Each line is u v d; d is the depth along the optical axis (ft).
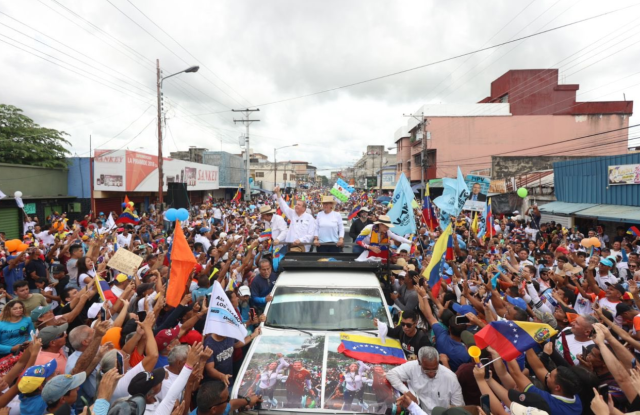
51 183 87.76
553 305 24.44
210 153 180.34
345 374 15.34
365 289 20.16
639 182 59.31
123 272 23.21
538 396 11.74
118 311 20.11
